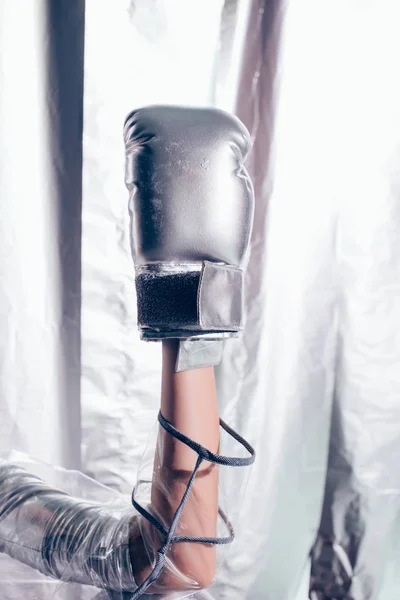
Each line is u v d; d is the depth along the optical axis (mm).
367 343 840
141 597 433
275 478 838
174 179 390
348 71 799
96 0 747
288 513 856
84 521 448
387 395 845
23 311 784
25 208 774
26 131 766
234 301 396
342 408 845
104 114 761
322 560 869
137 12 762
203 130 405
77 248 793
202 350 402
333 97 799
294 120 790
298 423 846
